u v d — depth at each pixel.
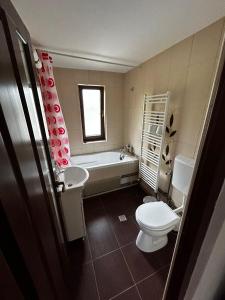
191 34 1.54
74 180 1.97
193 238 0.55
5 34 0.52
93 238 1.85
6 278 0.36
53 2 1.08
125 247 1.73
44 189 0.80
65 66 2.44
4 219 0.37
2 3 0.52
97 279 1.42
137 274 1.45
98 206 2.42
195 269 0.59
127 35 1.55
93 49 1.85
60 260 1.02
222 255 0.67
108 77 2.81
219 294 0.86
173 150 1.98
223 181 0.45
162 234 1.50
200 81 1.53
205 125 0.45
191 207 0.54
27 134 0.60
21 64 0.68
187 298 0.66
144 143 2.52
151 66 2.18
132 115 2.85
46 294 0.62
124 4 1.11
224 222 0.53
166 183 2.17
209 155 0.45
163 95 1.93
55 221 1.04
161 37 1.60
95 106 2.94
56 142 1.99
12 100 0.48
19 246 0.42
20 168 0.47
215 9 1.16
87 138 3.04
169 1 1.08
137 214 1.62
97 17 1.26
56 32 1.48
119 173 2.70
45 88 1.80
